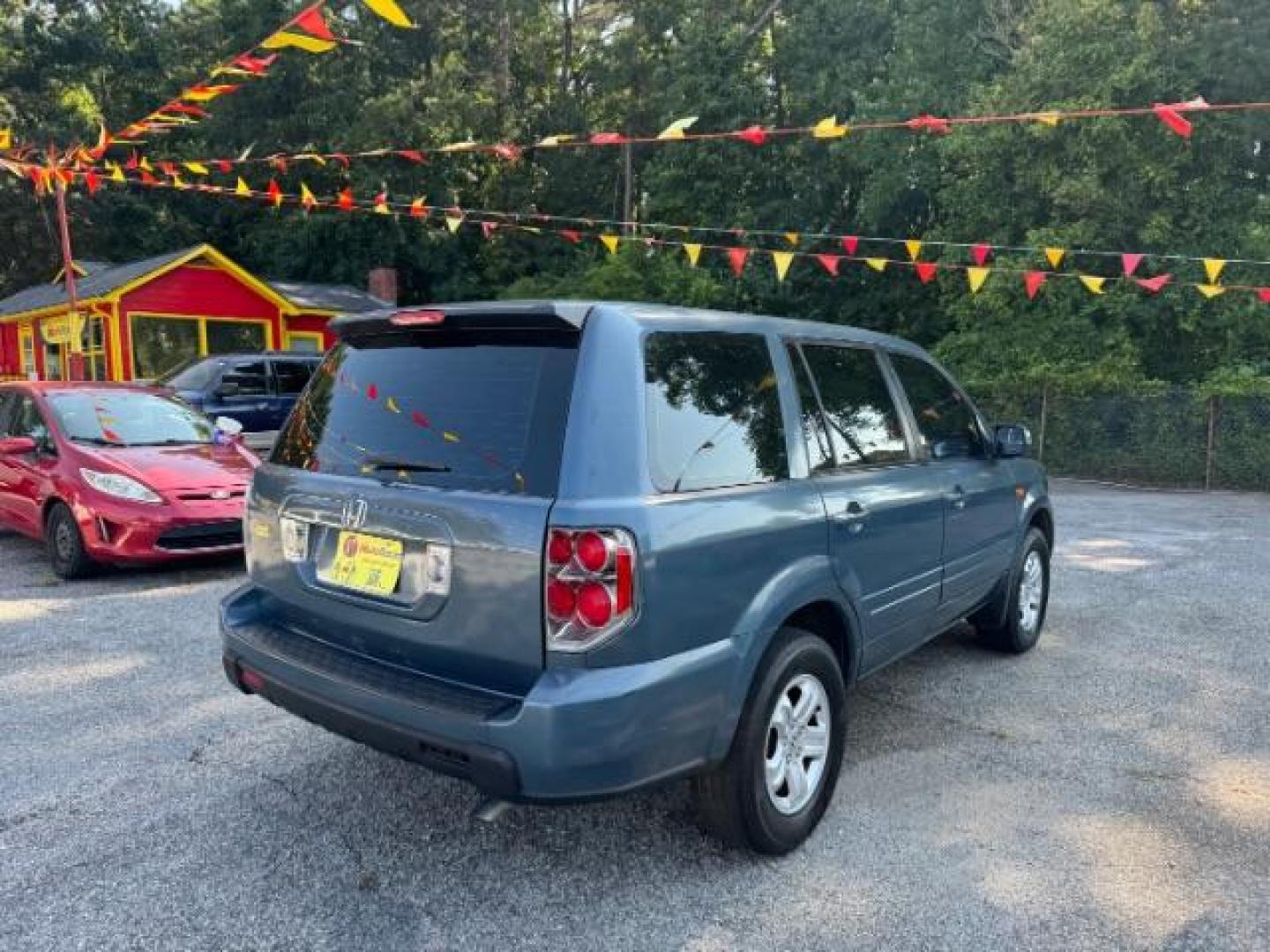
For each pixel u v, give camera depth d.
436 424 2.96
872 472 3.83
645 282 24.55
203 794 3.64
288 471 3.38
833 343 3.90
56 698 4.64
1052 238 17.22
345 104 29.81
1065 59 16.89
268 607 3.53
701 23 27.05
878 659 3.96
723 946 2.71
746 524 2.99
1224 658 5.51
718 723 2.87
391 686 2.82
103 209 30.73
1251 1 16.28
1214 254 16.69
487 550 2.67
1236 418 14.68
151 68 35.25
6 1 33.19
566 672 2.56
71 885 3.00
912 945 2.72
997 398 17.42
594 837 3.34
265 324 21.06
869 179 22.53
